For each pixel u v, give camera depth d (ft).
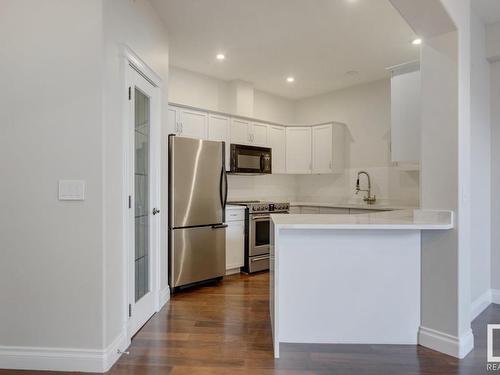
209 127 15.19
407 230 8.25
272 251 8.68
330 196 19.20
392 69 13.41
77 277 6.97
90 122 6.91
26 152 6.97
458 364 7.29
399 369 7.09
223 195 13.85
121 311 7.89
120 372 6.99
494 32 10.82
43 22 6.95
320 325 8.43
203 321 9.72
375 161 17.38
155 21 10.37
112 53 7.38
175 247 12.18
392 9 10.38
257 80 17.30
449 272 7.76
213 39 12.51
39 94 6.94
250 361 7.47
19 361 7.02
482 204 10.77
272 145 18.12
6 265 7.03
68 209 6.96
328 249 8.38
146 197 10.16
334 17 10.87
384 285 8.34
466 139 8.02
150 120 10.21
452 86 7.77
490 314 10.21
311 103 20.20
